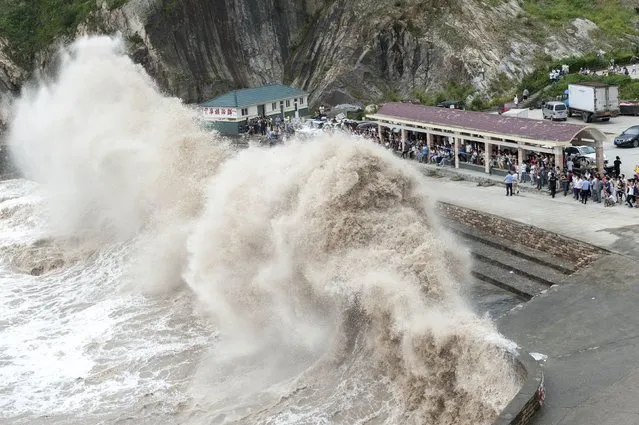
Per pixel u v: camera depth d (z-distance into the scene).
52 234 38.91
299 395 21.70
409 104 52.25
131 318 28.75
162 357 25.28
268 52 82.00
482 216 34.25
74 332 27.91
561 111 56.50
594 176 36.84
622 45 75.19
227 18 81.19
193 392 22.80
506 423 16.59
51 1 86.56
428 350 20.69
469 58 68.62
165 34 78.75
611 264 27.33
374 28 73.50
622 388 19.02
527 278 28.55
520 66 69.81
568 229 31.16
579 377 19.86
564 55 71.88
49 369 25.08
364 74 72.19
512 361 19.34
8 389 23.83
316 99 73.19
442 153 46.19
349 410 20.69
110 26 80.25
